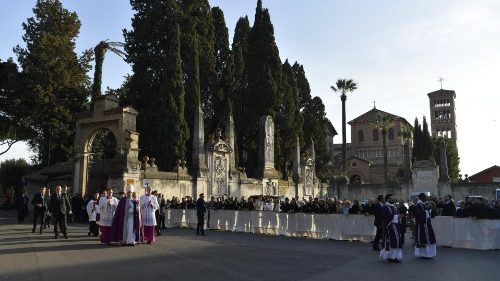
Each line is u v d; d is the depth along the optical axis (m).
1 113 42.91
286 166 47.91
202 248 15.80
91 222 19.25
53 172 39.91
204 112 42.81
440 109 113.06
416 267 12.59
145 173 28.03
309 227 21.77
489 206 18.41
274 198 29.25
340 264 12.76
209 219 25.50
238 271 11.05
